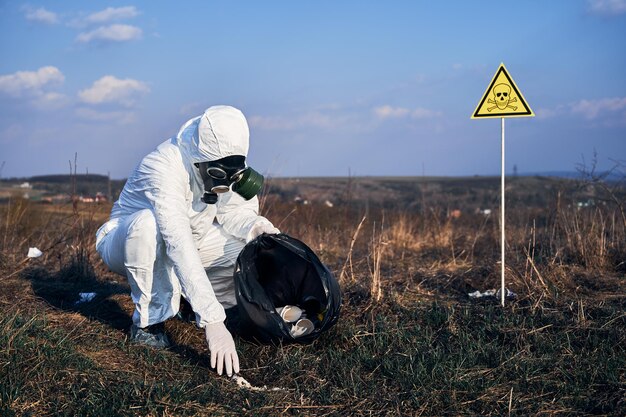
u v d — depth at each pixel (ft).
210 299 13.42
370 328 16.63
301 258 16.17
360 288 20.27
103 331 16.01
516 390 13.15
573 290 21.17
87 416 11.43
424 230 34.81
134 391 12.32
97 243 16.42
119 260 15.46
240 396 12.68
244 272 14.84
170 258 13.96
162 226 14.15
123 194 16.08
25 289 20.12
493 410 12.36
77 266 22.61
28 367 13.00
